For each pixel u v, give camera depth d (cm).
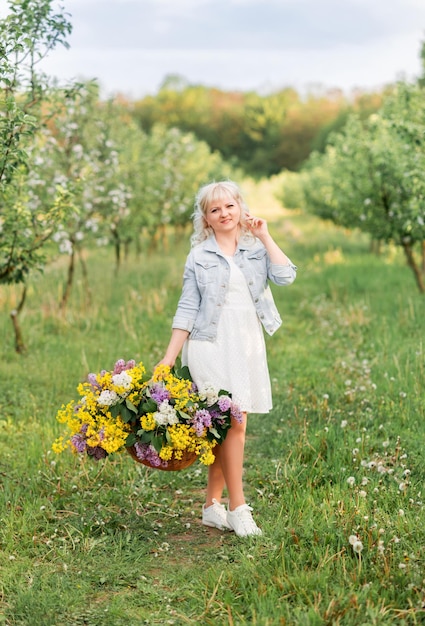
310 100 9700
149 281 1430
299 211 4788
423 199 1013
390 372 770
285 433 615
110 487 515
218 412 418
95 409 421
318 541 407
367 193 1325
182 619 354
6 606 368
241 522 438
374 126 1377
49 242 863
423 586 358
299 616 337
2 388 768
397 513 439
